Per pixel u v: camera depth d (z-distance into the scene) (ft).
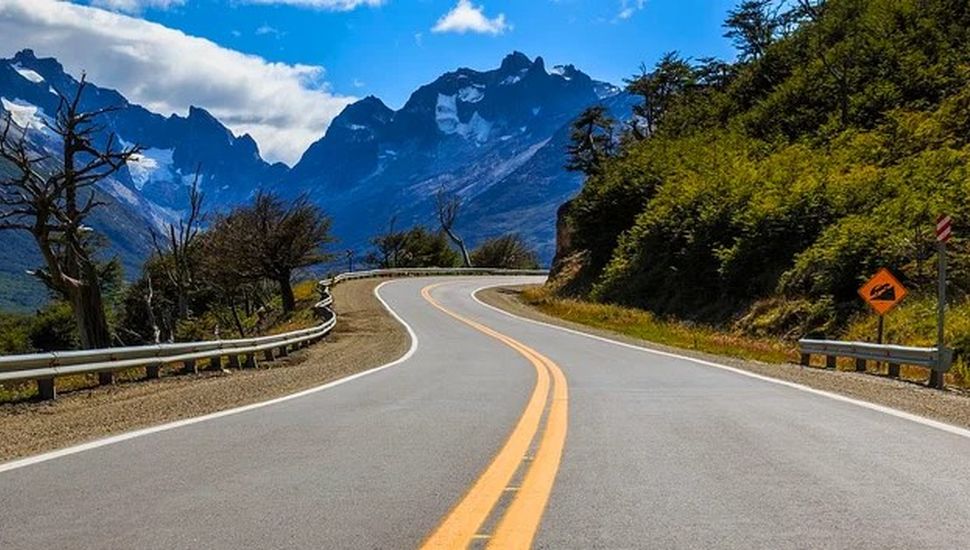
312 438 27.78
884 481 20.85
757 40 271.28
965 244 86.38
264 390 46.65
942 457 24.23
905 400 40.22
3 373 38.75
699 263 134.62
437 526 16.39
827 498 18.95
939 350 48.67
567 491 19.61
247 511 17.69
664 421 31.86
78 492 19.74
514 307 169.37
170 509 17.93
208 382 52.26
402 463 23.21
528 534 15.76
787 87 189.98
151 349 52.85
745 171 146.00
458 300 182.70
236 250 171.32
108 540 15.55
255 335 156.25
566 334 106.93
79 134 90.94
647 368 59.93
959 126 125.08
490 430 29.50
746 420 32.17
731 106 226.17
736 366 62.13
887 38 176.76
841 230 100.12
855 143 135.23
